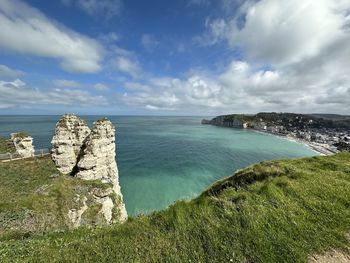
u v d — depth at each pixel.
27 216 25.30
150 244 8.89
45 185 33.66
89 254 8.66
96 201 35.66
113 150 47.69
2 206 25.50
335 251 7.91
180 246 8.63
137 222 10.64
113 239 9.45
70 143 42.25
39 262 8.77
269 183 12.89
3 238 18.80
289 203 11.00
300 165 19.48
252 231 9.00
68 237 12.30
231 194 12.82
